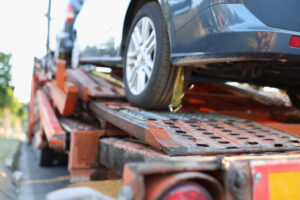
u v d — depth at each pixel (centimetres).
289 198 99
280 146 160
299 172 102
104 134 230
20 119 4988
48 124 302
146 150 158
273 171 98
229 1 169
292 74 240
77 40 450
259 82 282
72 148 221
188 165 93
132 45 258
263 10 166
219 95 323
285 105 348
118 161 187
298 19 170
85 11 422
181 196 88
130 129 185
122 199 87
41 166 429
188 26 185
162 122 184
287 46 160
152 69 216
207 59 176
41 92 477
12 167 387
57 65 320
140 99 231
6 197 220
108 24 313
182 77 214
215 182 93
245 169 96
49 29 406
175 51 196
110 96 277
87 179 221
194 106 289
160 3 209
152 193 87
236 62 198
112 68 407
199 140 157
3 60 3306
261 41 158
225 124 198
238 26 163
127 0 260
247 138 168
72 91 284
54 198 85
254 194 95
